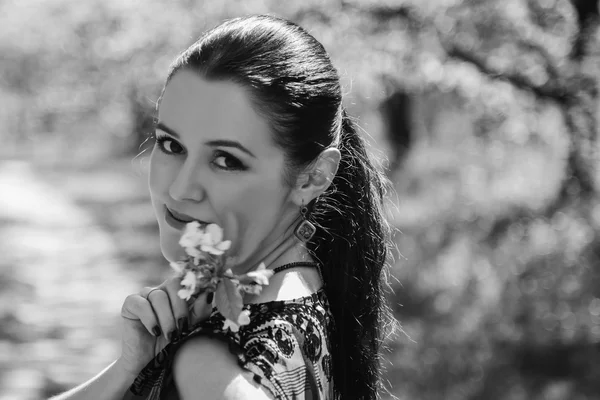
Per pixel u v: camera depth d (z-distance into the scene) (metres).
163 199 1.57
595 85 9.77
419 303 9.33
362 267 1.88
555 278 8.69
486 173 11.92
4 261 15.91
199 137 1.51
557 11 10.03
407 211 12.70
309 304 1.58
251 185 1.54
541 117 10.60
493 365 7.39
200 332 1.43
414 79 9.93
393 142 17.11
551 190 10.59
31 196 27.33
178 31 9.95
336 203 1.87
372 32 9.42
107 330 10.88
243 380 1.38
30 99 28.23
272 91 1.53
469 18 9.73
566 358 7.54
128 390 1.55
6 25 14.88
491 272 9.31
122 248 17.83
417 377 7.25
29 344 10.05
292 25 1.63
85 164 39.38
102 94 11.80
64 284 13.92
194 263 1.46
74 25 11.70
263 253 1.62
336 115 1.65
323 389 1.56
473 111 11.23
